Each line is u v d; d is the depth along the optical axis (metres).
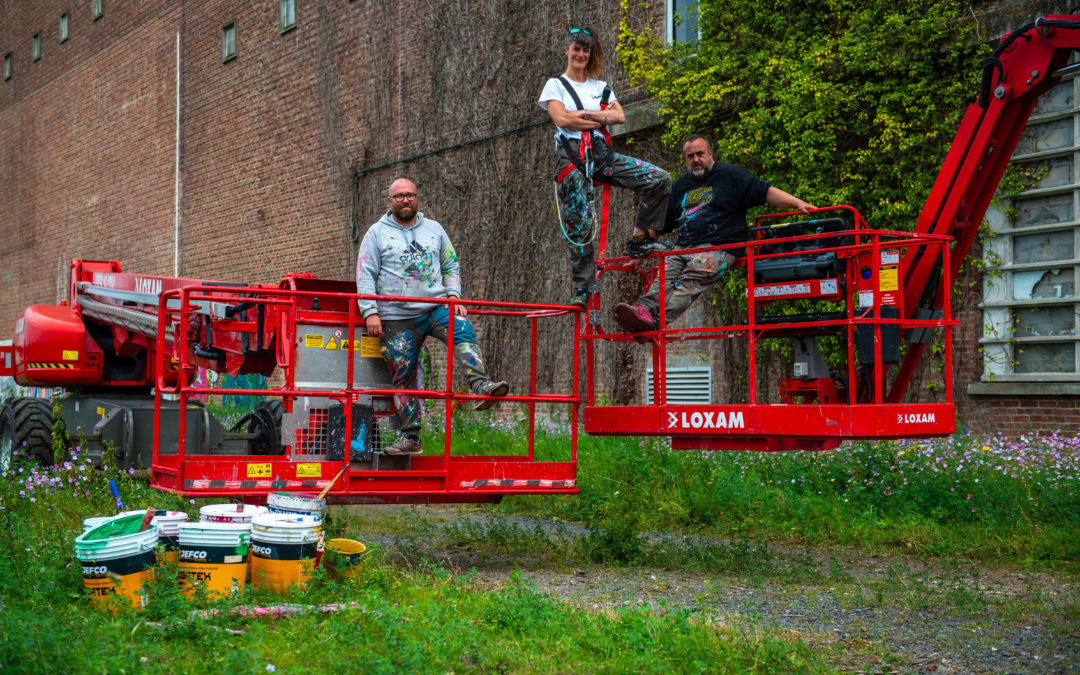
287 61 20.38
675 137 12.45
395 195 6.83
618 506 8.95
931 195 7.16
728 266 7.05
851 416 6.02
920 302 7.14
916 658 4.43
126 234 25.59
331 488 6.32
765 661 4.13
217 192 22.36
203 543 4.93
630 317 6.80
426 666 3.87
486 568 6.62
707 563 6.62
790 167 11.44
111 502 7.89
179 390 6.20
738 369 11.99
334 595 4.98
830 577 6.27
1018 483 8.09
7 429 9.92
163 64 24.28
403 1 17.67
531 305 7.04
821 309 9.62
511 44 15.76
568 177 7.07
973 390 10.12
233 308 8.10
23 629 3.66
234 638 4.20
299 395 6.37
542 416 14.63
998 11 9.94
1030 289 9.91
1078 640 4.69
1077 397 9.51
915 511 8.07
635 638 4.24
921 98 10.41
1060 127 9.74
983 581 6.16
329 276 19.17
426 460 7.36
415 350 6.90
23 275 30.30
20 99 30.52
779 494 8.63
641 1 13.55
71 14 28.03
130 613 4.36
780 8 11.77
